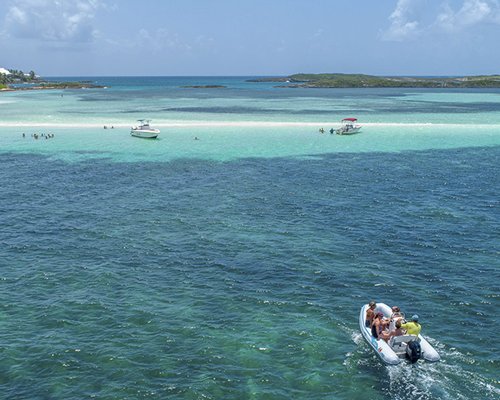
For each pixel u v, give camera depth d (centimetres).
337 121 8194
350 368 1720
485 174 4534
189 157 5353
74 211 3450
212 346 1825
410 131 7094
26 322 1978
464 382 1644
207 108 10775
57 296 2203
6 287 2281
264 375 1666
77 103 12288
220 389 1588
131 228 3106
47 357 1744
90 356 1755
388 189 4019
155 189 4047
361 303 2166
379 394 1588
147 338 1873
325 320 2023
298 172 4666
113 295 2220
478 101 13388
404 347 1775
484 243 2823
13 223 3178
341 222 3209
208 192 3950
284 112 9825
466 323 1991
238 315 2055
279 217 3319
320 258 2636
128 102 12812
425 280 2377
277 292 2262
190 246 2809
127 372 1669
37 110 10050
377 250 2741
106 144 6047
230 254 2697
